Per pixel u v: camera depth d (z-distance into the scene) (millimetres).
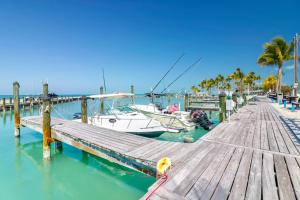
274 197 3104
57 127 9398
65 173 7344
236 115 12992
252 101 28672
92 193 6074
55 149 9281
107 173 7328
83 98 11922
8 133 13680
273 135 7277
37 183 6652
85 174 7270
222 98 13094
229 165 4398
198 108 18641
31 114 25812
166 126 12328
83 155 8930
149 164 4926
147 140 6957
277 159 4762
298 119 11156
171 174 3949
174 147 5965
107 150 6113
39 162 8328
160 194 3232
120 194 6000
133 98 14461
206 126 14055
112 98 12523
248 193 3227
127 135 7746
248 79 57000
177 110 15484
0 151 9766
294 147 5758
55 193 6062
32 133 13344
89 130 8719
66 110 27781
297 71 21344
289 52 30422
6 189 6270
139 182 6664
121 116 11578
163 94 15680
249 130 8164
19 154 9336
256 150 5480
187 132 13234
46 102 8344
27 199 5750
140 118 11289
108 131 8531
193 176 3854
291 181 3609
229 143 6184
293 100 20812
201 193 3240
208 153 5230
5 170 7570
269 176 3832
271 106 19922
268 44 31125
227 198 3105
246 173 3975
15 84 12242
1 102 30109
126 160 5609
